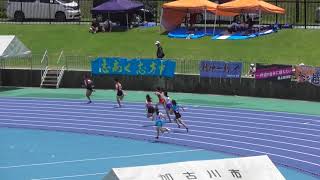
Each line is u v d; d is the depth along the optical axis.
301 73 42.72
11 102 45.25
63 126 36.03
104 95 47.47
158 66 48.59
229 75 45.78
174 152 28.61
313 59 49.31
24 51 52.78
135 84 49.59
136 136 32.59
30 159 27.81
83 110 41.19
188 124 35.31
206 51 53.94
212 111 39.41
